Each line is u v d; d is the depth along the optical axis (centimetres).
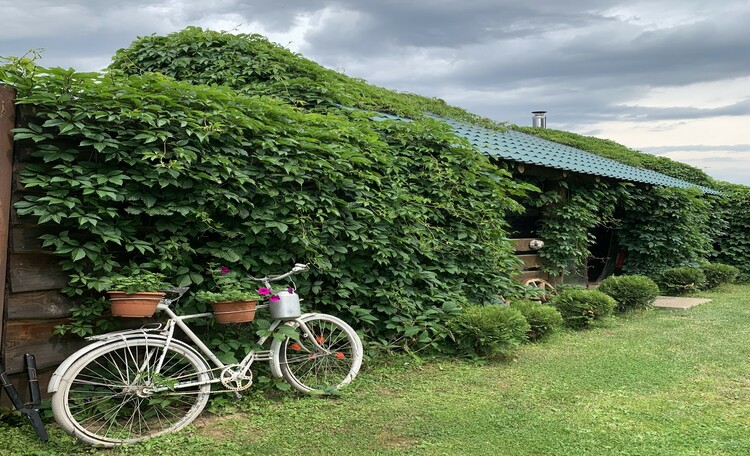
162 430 378
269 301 461
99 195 392
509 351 604
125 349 391
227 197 457
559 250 1013
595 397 464
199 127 447
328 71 852
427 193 685
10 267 379
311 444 360
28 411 349
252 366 478
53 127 404
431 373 536
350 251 568
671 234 1288
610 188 1182
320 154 554
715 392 479
